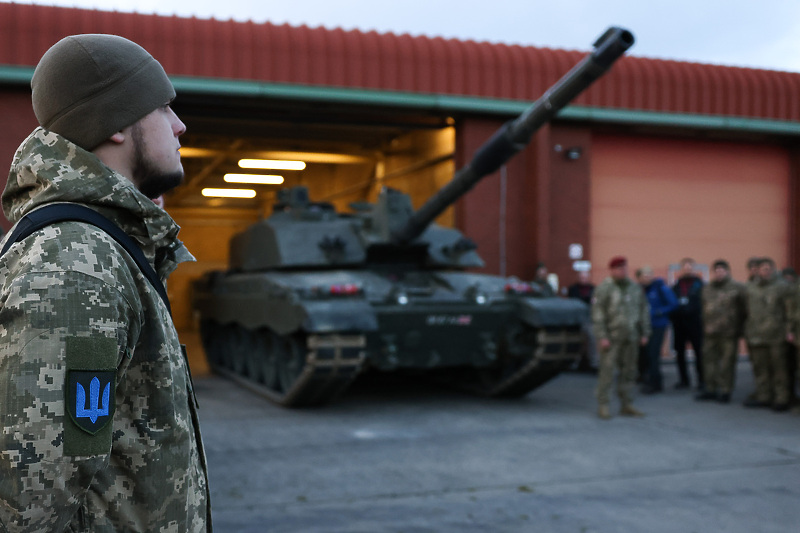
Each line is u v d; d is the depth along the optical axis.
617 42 6.45
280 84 12.39
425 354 9.54
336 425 8.23
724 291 10.01
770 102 15.54
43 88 1.33
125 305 1.22
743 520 4.80
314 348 8.37
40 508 1.09
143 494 1.29
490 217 14.11
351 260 10.52
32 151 1.29
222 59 12.14
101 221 1.27
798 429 8.03
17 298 1.12
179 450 1.34
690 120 14.90
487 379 10.66
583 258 14.60
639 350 11.88
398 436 7.61
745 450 6.93
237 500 5.27
